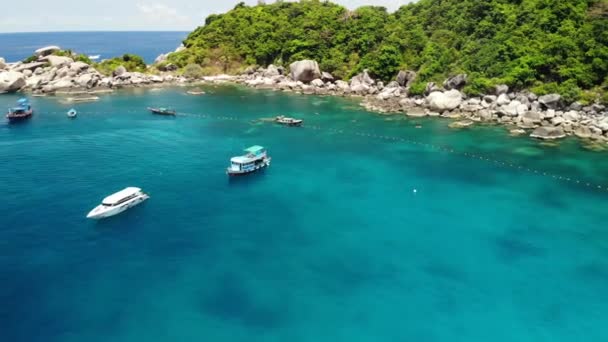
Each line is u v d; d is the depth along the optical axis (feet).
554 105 311.06
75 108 361.30
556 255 156.66
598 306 131.75
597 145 267.80
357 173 229.86
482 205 194.08
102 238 162.40
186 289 135.64
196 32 582.35
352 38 481.87
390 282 140.97
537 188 211.61
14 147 258.57
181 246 158.61
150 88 458.50
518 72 331.77
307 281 140.67
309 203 194.49
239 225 174.19
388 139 287.28
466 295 135.64
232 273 143.95
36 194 195.72
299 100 405.59
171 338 116.88
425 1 490.49
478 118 324.60
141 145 266.77
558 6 353.31
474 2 413.39
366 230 172.14
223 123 323.57
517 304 132.16
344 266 148.97
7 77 426.92
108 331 118.42
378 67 427.74
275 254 155.02
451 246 161.79
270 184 214.28
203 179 217.77
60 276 140.05
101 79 463.01
